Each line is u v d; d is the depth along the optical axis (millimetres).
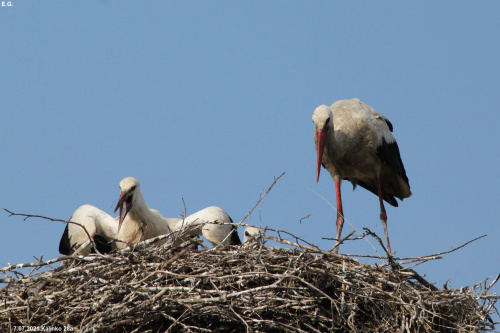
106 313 11508
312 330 12164
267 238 12992
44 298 11945
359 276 12359
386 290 12656
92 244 12750
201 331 11914
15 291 12328
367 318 12406
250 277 12234
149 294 11844
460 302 12742
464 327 12672
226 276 12070
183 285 12266
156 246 13523
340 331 12289
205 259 12609
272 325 11844
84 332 11359
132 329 11922
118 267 12352
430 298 12617
